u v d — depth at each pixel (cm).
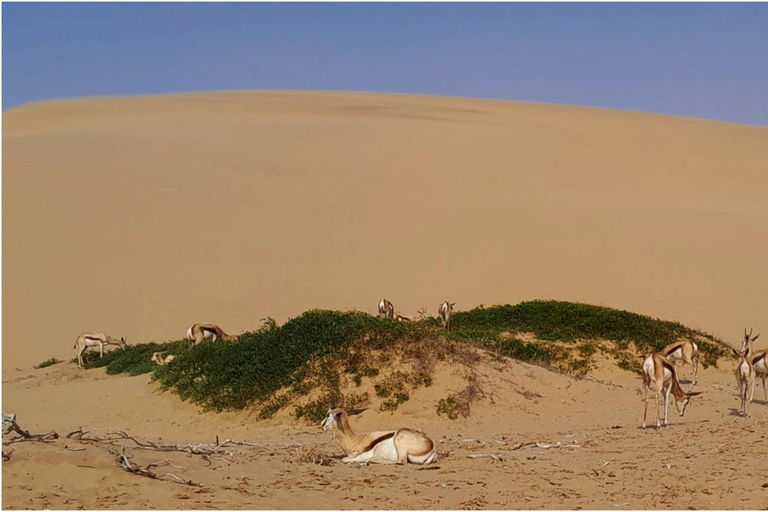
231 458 1084
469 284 3525
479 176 5000
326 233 3959
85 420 1758
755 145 6738
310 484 981
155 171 4647
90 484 857
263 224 4012
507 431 1567
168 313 3108
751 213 4562
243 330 2977
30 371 2500
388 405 1664
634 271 3700
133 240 3728
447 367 1781
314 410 1639
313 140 5706
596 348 2216
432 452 1161
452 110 8125
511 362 1948
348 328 1847
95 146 5138
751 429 1434
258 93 9300
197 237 3816
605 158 5741
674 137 6806
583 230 4122
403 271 3625
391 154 5384
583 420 1680
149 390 1891
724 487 1033
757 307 3384
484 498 968
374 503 921
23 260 3459
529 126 7012
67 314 3047
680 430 1477
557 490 1019
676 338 2356
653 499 984
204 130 5950
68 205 4041
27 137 5434
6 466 867
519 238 3994
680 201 4775
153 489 873
